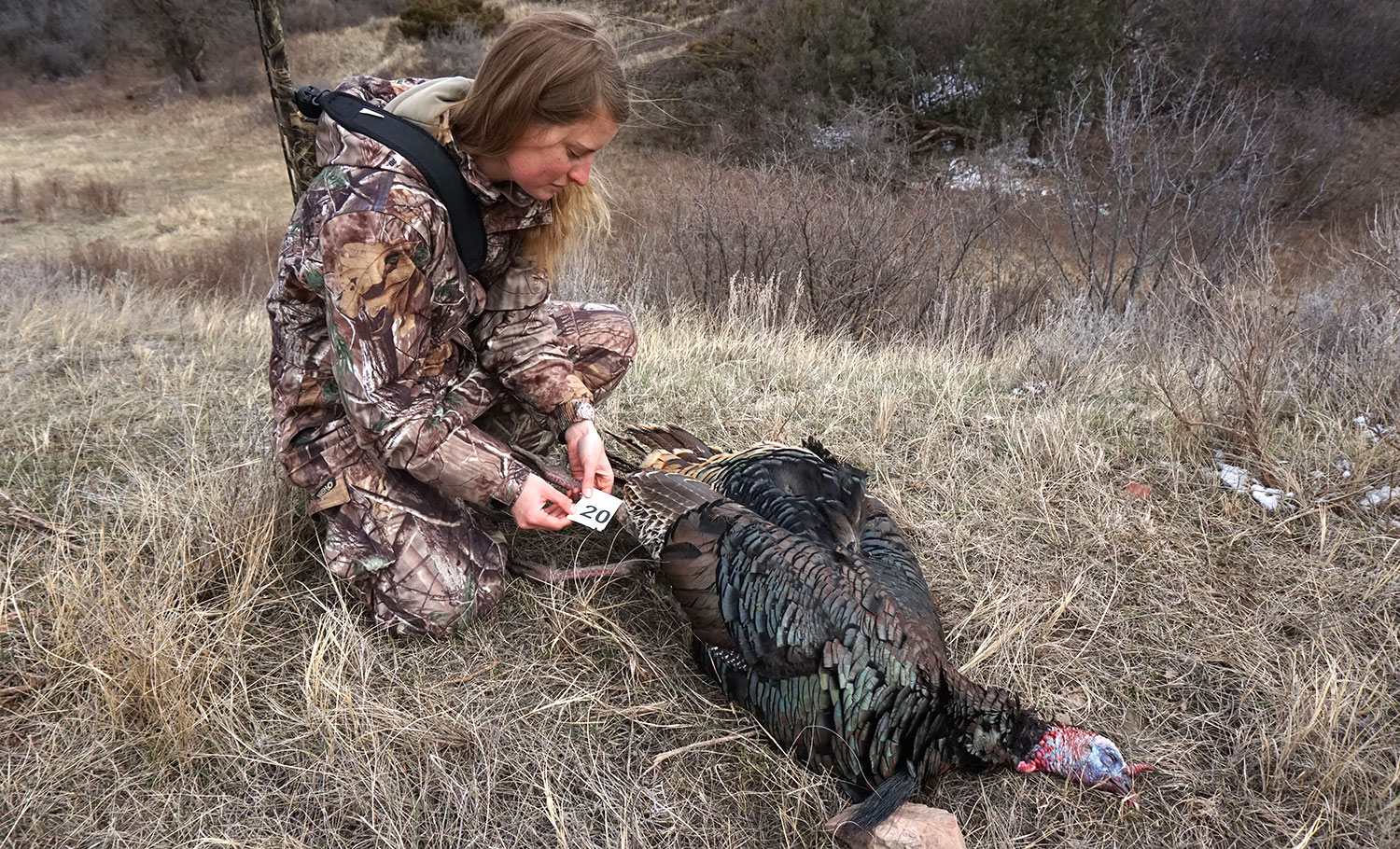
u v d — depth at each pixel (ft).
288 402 8.84
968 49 60.75
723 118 55.72
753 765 8.60
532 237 8.97
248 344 16.17
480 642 9.42
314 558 9.95
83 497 10.63
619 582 10.37
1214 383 14.49
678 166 49.29
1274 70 63.46
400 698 8.81
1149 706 9.52
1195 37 63.98
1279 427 13.66
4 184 63.46
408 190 7.40
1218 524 11.78
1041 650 10.03
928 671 8.23
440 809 8.06
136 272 41.93
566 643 9.50
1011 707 8.52
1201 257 32.96
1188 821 8.51
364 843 7.73
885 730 8.08
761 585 8.43
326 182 7.46
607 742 8.71
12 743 8.04
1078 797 8.63
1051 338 17.49
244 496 10.05
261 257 46.75
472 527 9.46
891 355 18.70
